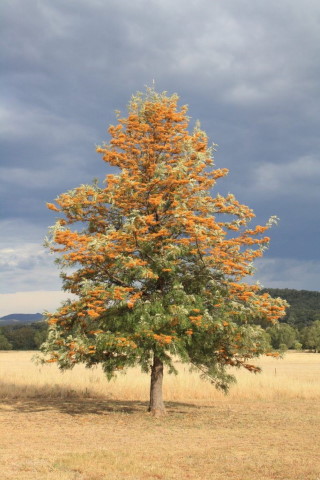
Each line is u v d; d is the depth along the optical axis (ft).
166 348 59.93
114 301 62.18
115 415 65.98
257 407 76.18
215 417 65.21
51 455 40.37
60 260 65.10
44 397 86.12
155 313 60.64
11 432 52.54
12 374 117.19
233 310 64.34
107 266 64.39
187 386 92.53
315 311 569.23
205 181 68.95
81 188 67.26
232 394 89.56
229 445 46.26
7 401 80.33
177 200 65.05
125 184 64.08
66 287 67.67
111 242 61.98
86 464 36.86
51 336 62.44
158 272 63.41
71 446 45.03
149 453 41.96
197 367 71.77
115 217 69.56
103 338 59.26
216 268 66.74
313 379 121.90
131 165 68.33
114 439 49.19
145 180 67.97
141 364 65.62
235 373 126.41
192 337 63.21
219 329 61.93
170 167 66.44
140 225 63.77
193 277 65.87
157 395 67.62
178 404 79.30
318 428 56.75
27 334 475.72
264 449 44.19
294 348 446.60
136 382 98.58
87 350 60.39
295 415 67.31
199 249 64.23
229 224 66.13
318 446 45.73
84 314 62.75
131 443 47.03
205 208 66.49
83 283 63.05
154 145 67.62
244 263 66.28
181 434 52.65
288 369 180.86
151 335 57.72
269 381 103.45
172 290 62.39
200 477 33.60
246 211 67.67
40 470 34.86
